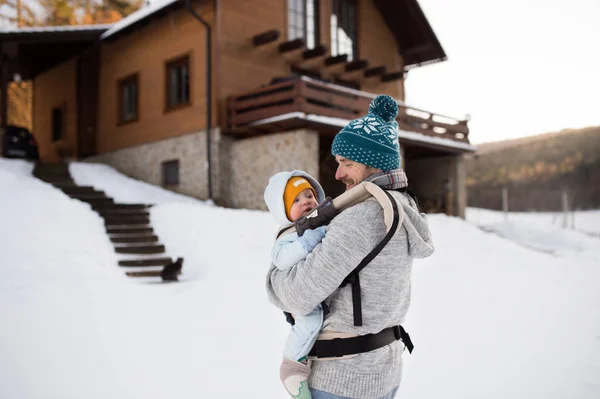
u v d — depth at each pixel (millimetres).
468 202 31031
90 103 18609
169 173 15484
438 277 8336
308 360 1607
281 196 1696
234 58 14156
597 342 4875
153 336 4570
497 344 4785
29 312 5051
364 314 1508
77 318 4988
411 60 19906
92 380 3531
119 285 6750
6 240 7789
